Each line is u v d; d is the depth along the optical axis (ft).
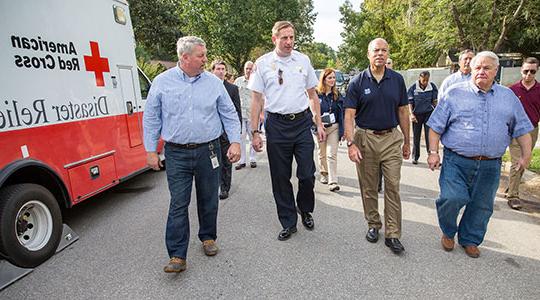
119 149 15.51
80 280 10.12
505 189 16.99
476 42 50.67
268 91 11.60
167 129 10.07
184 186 10.34
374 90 10.79
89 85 13.56
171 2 73.46
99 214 15.28
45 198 11.31
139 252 11.72
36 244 11.07
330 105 17.08
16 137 10.51
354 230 12.92
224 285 9.66
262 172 21.43
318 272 10.17
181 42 9.60
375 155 11.19
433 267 10.32
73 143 12.70
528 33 56.03
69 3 12.57
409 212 14.56
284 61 11.48
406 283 9.55
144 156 17.60
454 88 10.29
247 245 11.91
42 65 11.41
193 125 9.98
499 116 9.85
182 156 10.18
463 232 11.12
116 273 10.44
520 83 14.53
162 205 16.24
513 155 14.61
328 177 18.38
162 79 9.92
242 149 22.34
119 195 17.84
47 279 10.22
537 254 11.00
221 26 80.33
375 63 10.53
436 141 10.75
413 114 21.91
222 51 84.38
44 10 11.51
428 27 55.26
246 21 83.30
